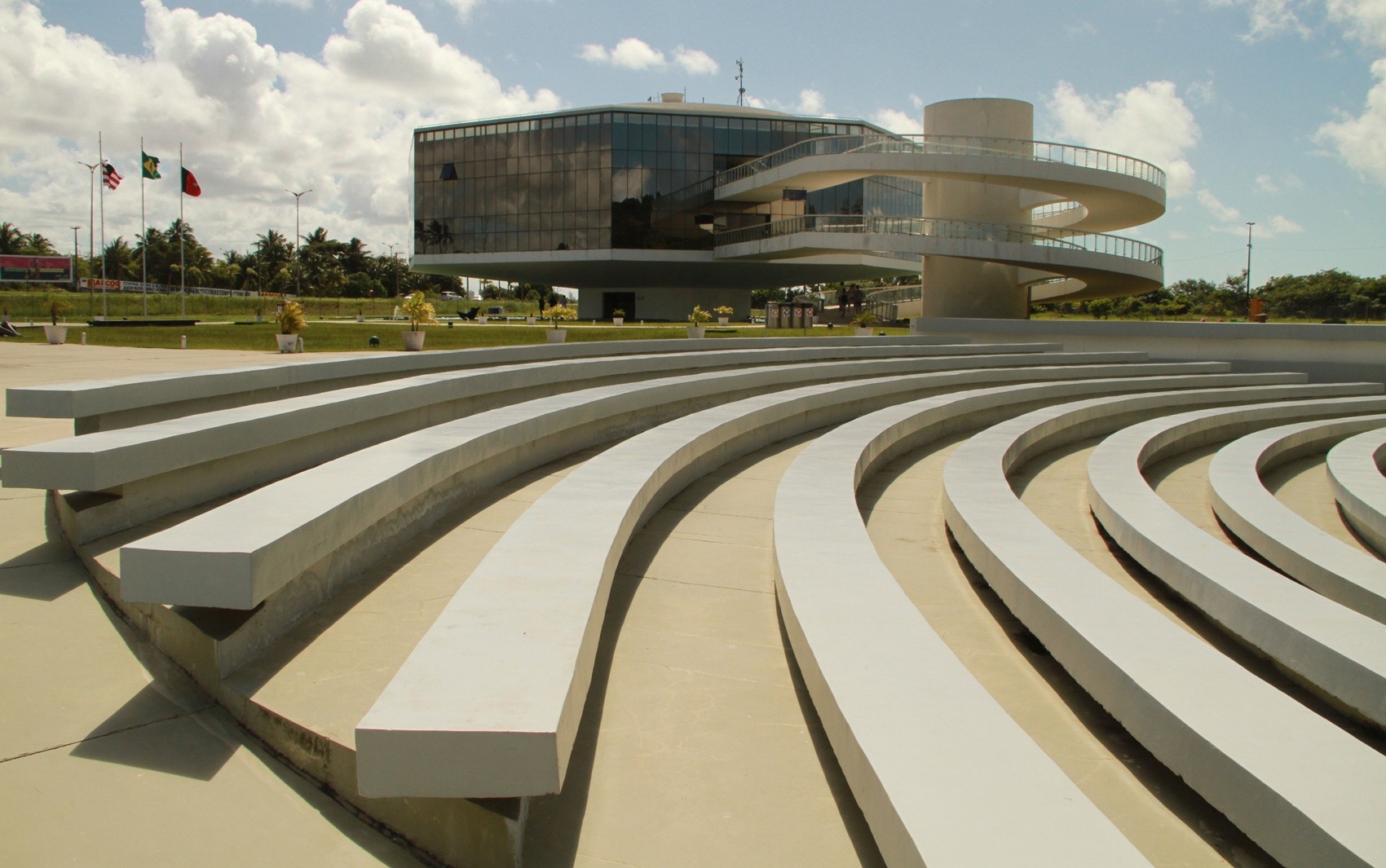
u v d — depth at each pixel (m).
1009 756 2.69
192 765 3.22
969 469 8.43
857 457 8.28
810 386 13.36
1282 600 4.83
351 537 4.58
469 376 9.74
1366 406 18.58
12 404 6.11
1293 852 2.66
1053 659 4.73
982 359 19.98
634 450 7.53
